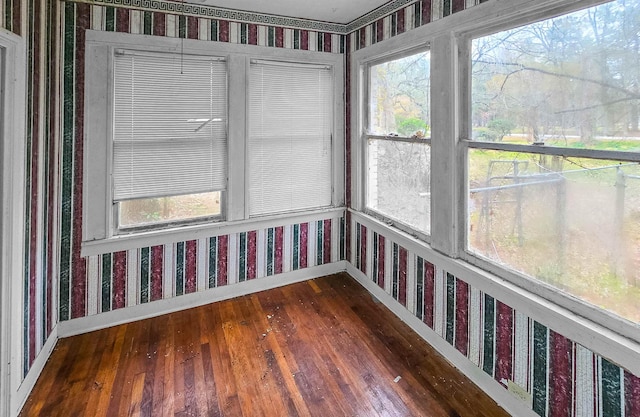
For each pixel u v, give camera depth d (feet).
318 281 11.73
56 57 7.91
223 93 9.93
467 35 6.93
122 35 8.63
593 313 5.06
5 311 5.79
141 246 9.36
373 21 9.80
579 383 5.19
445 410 6.39
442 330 7.93
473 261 7.12
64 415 6.22
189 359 7.79
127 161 9.02
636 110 4.47
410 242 8.75
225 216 10.34
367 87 10.59
